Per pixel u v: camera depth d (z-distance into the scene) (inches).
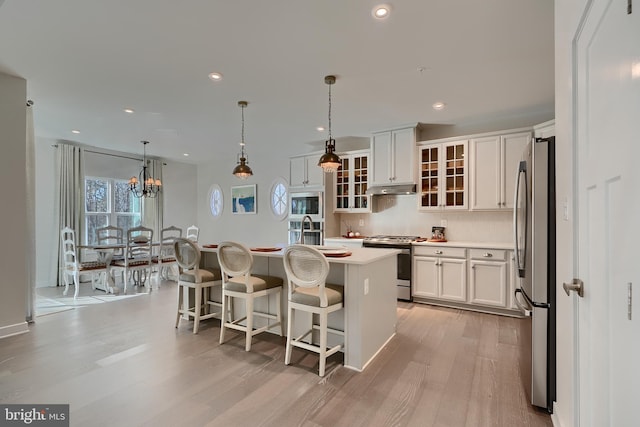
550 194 75.0
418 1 76.7
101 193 247.0
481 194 160.7
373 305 106.5
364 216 211.0
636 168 32.6
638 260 32.2
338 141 221.5
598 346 44.5
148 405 78.0
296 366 99.3
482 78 119.2
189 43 96.1
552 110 154.1
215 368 97.2
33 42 95.4
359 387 87.1
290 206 225.0
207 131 196.4
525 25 85.7
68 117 167.3
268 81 122.6
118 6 78.5
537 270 76.4
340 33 90.4
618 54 37.3
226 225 299.1
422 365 100.2
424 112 157.8
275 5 78.4
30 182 138.2
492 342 118.1
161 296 186.1
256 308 131.3
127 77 119.4
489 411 76.6
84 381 88.7
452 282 159.2
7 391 83.6
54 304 167.9
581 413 52.4
